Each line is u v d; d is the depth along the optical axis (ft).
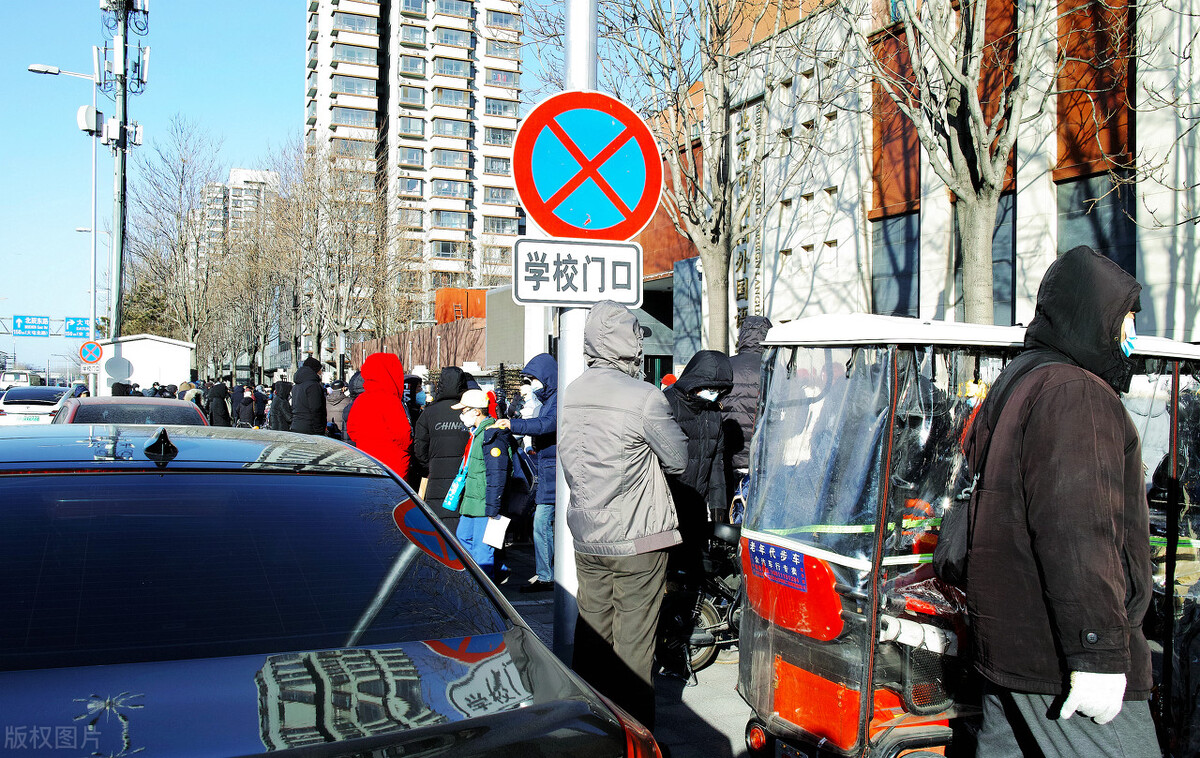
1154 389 12.25
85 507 7.54
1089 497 7.65
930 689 11.07
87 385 96.53
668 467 12.67
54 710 5.53
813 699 11.28
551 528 24.29
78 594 6.63
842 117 57.57
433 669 6.52
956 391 11.50
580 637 13.02
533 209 15.19
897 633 10.77
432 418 26.94
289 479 8.66
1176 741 11.19
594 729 6.15
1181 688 11.23
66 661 6.05
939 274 50.55
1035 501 7.91
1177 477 12.09
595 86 15.83
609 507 12.70
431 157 268.41
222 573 7.14
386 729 5.65
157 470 8.25
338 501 8.49
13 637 6.16
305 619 6.88
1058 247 42.19
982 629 8.47
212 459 8.74
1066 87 41.01
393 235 130.21
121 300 85.81
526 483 25.21
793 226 63.05
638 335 13.66
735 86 39.91
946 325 11.34
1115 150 39.34
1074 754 8.10
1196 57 36.01
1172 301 37.19
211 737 5.37
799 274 62.49
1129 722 8.11
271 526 7.82
